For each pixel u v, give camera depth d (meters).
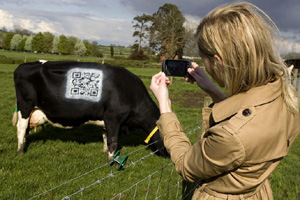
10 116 8.23
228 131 1.04
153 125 5.29
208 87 1.74
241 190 1.17
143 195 4.16
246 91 1.16
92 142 6.36
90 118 5.13
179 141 1.33
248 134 1.04
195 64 1.76
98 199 3.90
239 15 1.12
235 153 1.04
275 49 1.16
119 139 6.72
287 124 1.18
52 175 4.49
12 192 3.87
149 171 4.95
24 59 33.53
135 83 5.16
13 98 11.21
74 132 7.04
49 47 88.25
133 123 5.34
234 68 1.12
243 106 1.12
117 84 4.97
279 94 1.16
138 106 5.18
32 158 5.14
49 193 3.96
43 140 6.22
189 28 25.80
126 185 4.39
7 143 5.79
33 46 87.38
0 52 72.44
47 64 5.03
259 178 1.16
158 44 53.59
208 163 1.10
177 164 1.25
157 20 51.47
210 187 1.25
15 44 88.38
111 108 4.98
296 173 5.20
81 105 4.96
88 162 5.13
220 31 1.14
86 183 4.33
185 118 9.44
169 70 1.74
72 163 5.00
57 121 5.21
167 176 4.80
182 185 4.39
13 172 4.57
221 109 1.19
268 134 1.07
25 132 5.29
